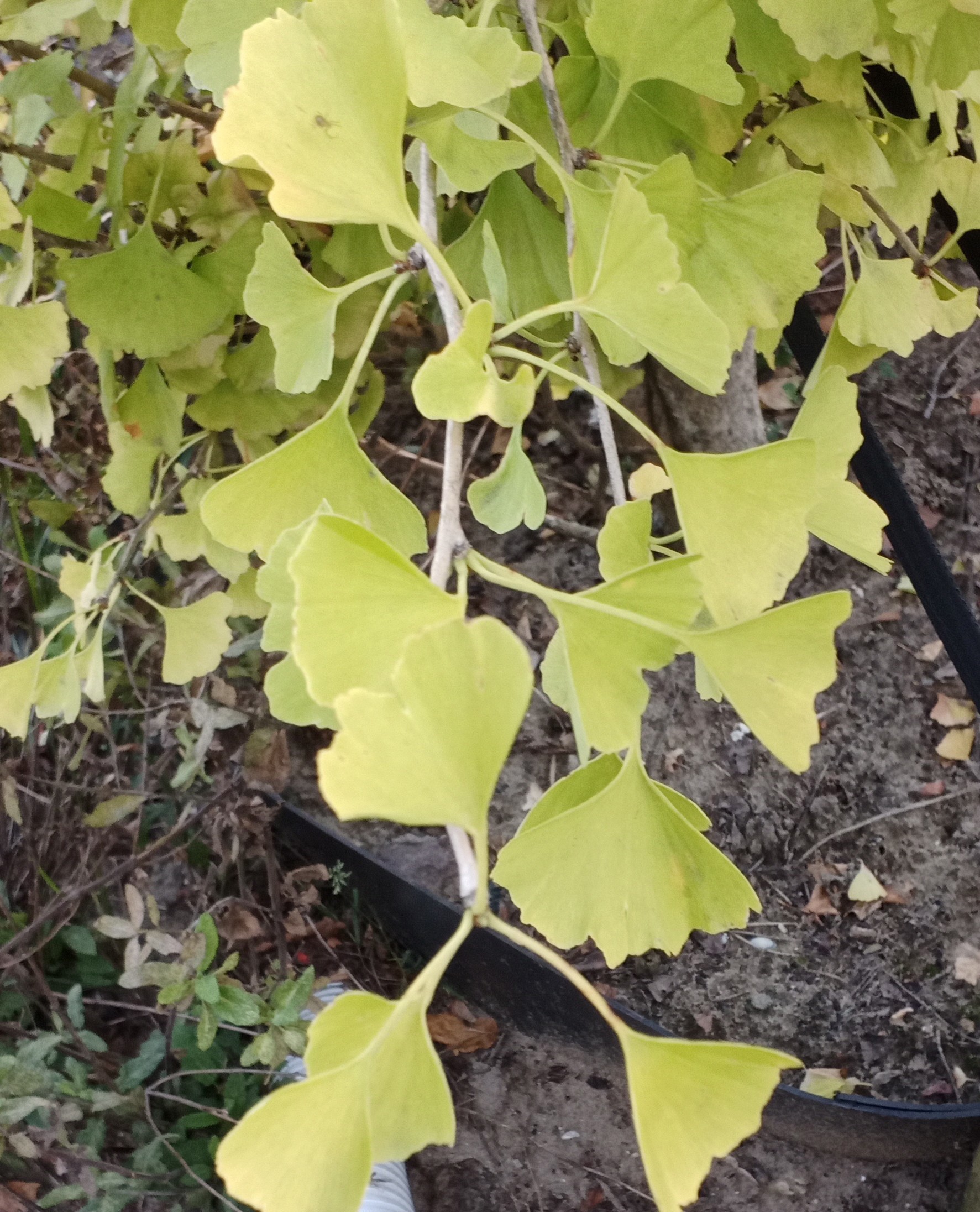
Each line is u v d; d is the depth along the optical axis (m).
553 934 0.35
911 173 0.52
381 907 1.24
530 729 1.37
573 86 0.46
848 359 0.53
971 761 1.35
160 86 0.56
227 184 0.57
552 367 0.33
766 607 0.34
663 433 1.18
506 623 1.44
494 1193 1.14
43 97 0.54
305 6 0.30
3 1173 0.87
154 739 1.22
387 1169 1.06
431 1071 0.27
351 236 0.54
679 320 0.32
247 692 1.14
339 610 0.27
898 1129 1.09
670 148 0.48
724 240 0.45
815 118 0.48
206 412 0.62
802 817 1.33
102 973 1.06
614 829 0.35
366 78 0.30
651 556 0.38
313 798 1.33
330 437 0.36
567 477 1.52
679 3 0.39
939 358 1.68
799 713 0.32
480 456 1.49
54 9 0.54
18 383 0.48
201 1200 0.89
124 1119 0.94
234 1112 0.98
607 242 0.32
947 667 1.40
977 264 0.65
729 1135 0.28
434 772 0.25
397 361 1.36
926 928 1.26
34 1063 0.82
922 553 0.88
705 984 1.24
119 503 0.69
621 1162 1.15
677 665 1.40
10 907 1.06
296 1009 0.82
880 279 0.50
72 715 0.55
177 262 0.53
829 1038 1.20
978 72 0.48
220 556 0.70
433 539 1.43
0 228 0.45
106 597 0.64
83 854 1.06
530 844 0.34
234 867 1.20
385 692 0.27
